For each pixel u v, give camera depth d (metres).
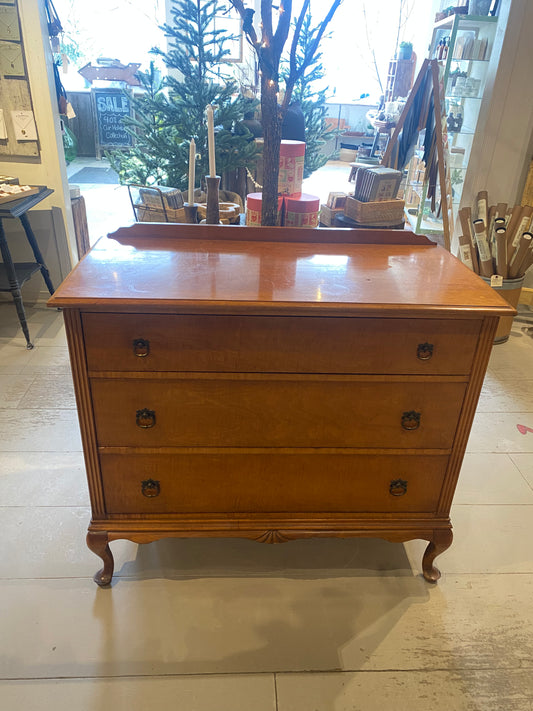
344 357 1.18
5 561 1.52
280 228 1.53
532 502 1.82
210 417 1.24
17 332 2.81
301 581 1.50
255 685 1.23
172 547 1.60
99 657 1.27
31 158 2.83
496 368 2.66
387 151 2.52
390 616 1.41
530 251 2.68
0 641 1.30
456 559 1.59
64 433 2.04
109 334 1.13
